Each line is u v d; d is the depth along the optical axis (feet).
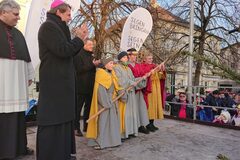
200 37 56.24
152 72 17.11
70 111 10.28
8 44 11.27
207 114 23.84
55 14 10.07
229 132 18.79
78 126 16.51
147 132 17.70
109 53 39.50
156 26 43.88
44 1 14.99
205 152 14.02
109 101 14.25
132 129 16.20
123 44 18.95
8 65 11.28
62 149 10.29
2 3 11.26
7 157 11.34
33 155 12.68
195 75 49.44
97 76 14.39
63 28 10.12
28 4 17.88
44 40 9.66
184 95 24.61
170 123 21.56
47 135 9.99
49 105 9.89
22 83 11.76
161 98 18.81
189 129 19.45
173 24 53.21
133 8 40.88
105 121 14.30
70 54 9.79
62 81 10.03
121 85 15.19
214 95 24.82
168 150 14.19
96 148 14.10
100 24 38.29
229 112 24.07
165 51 47.75
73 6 15.80
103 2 38.32
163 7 53.06
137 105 17.35
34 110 19.01
